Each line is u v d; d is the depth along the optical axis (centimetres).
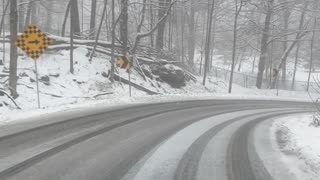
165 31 5428
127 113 1694
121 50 3350
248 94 3969
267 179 796
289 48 4775
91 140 1072
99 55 3197
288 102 3347
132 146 1029
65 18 3509
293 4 4628
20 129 1162
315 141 1234
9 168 764
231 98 3116
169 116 1722
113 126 1328
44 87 2380
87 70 2856
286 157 1014
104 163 840
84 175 747
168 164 863
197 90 3638
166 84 3397
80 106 1822
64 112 1573
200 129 1415
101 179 728
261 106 2719
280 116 2150
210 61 5919
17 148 932
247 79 5438
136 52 3541
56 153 901
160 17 3803
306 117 2150
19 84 2261
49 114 1496
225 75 5406
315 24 5000
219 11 5719
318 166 905
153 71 3394
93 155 905
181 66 4041
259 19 4994
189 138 1207
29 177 716
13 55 2064
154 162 873
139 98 2409
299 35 4866
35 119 1359
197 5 5169
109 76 2903
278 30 4753
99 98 2445
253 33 4753
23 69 2461
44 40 1862
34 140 1027
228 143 1169
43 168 777
